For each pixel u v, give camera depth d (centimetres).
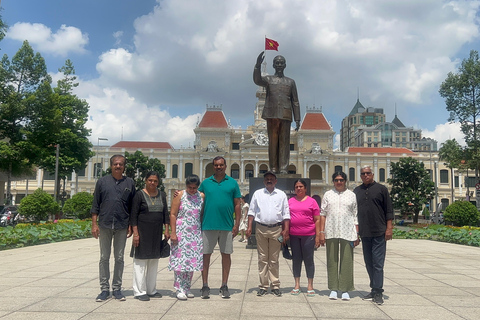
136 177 4547
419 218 5738
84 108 3728
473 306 579
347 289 614
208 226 630
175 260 610
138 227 609
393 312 543
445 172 7000
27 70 3278
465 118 3297
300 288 705
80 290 652
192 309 544
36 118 3294
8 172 3275
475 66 3197
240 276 809
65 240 1608
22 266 909
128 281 739
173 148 7319
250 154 6744
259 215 657
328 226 635
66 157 3406
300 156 6856
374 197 633
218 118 7150
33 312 515
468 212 2736
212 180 652
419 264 1019
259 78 1210
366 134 13825
